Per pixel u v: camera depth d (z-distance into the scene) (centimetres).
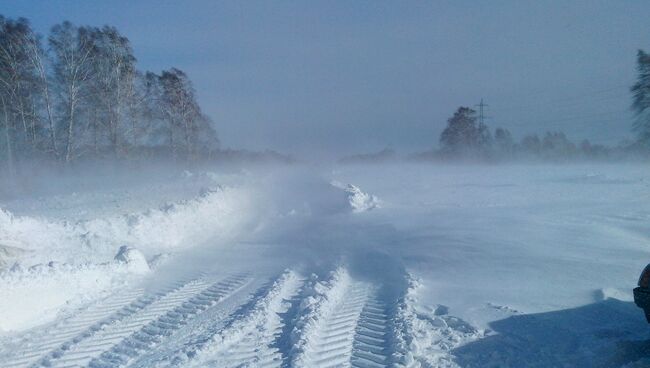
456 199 2180
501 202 2008
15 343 664
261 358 586
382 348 609
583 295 779
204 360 585
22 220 1095
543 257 1020
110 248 1195
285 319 734
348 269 1021
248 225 1747
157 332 691
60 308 800
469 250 1106
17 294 750
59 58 2681
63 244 1121
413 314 721
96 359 604
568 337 621
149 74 3425
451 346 608
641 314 690
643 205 1780
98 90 2873
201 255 1271
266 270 1072
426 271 978
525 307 736
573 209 1716
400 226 1488
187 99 3722
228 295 872
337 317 728
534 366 547
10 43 2542
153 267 1113
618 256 1020
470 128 6206
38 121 2736
